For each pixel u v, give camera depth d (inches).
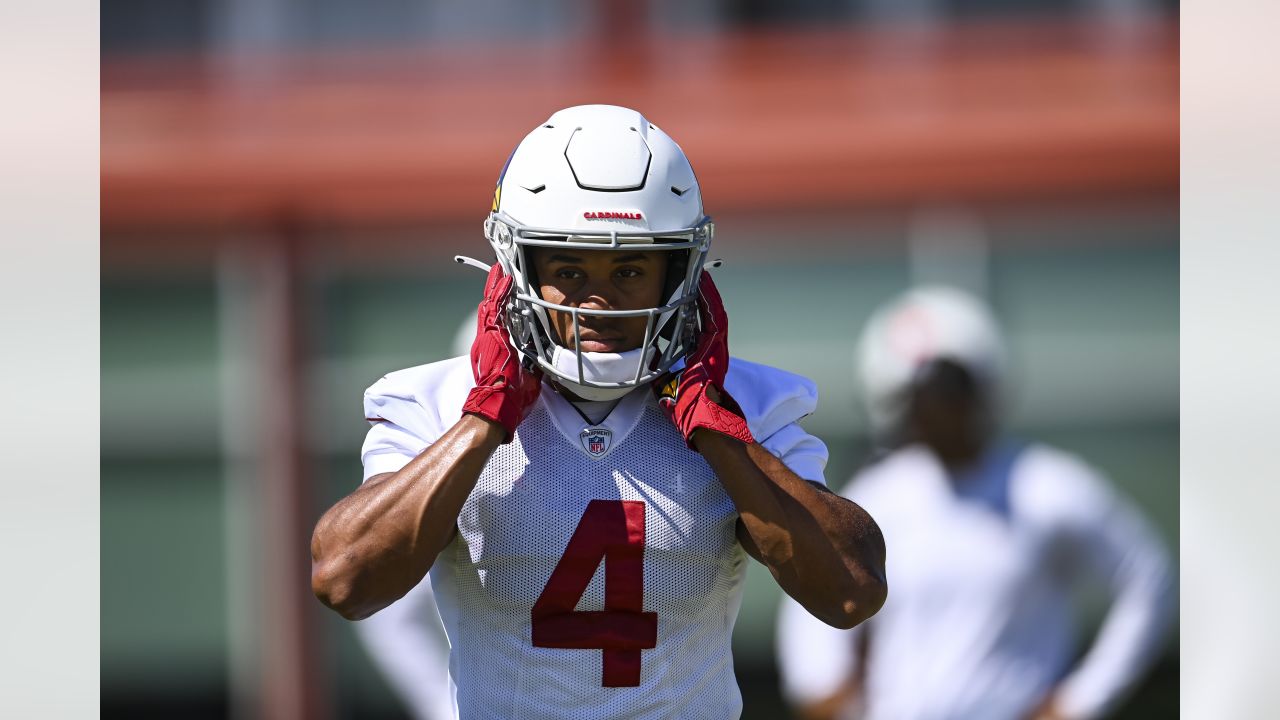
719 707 302.2
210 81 1038.4
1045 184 946.7
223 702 938.7
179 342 967.0
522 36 1067.9
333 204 976.3
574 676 289.9
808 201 957.2
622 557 288.2
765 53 1042.7
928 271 951.6
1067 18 1024.9
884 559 297.0
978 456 543.8
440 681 486.3
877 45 1037.8
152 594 949.8
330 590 281.7
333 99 1013.8
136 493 960.9
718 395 293.3
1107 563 537.0
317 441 962.1
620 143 296.4
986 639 526.6
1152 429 935.0
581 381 288.4
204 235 972.6
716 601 298.5
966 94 984.3
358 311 973.8
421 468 280.5
